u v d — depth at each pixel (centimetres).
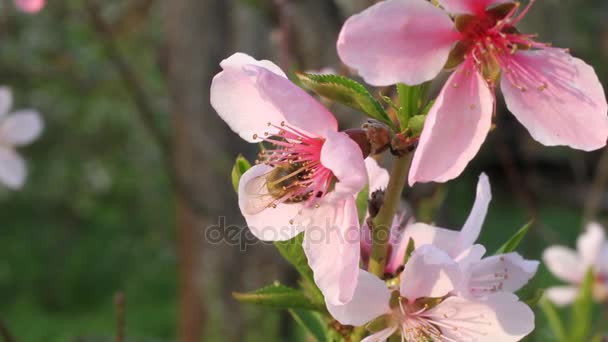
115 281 117
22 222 123
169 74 50
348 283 22
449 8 23
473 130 22
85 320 106
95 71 62
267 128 23
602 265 42
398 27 22
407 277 23
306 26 38
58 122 101
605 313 37
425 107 23
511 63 23
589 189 102
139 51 66
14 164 50
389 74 22
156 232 121
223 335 55
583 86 23
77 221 124
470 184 143
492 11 23
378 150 23
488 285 24
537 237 48
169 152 50
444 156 22
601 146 23
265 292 25
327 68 35
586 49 89
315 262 23
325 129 23
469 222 24
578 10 87
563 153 141
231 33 50
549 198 140
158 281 117
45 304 112
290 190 23
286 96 22
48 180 113
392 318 23
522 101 23
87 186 114
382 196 23
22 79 66
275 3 36
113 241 123
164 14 51
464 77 23
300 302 25
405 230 24
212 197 49
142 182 112
